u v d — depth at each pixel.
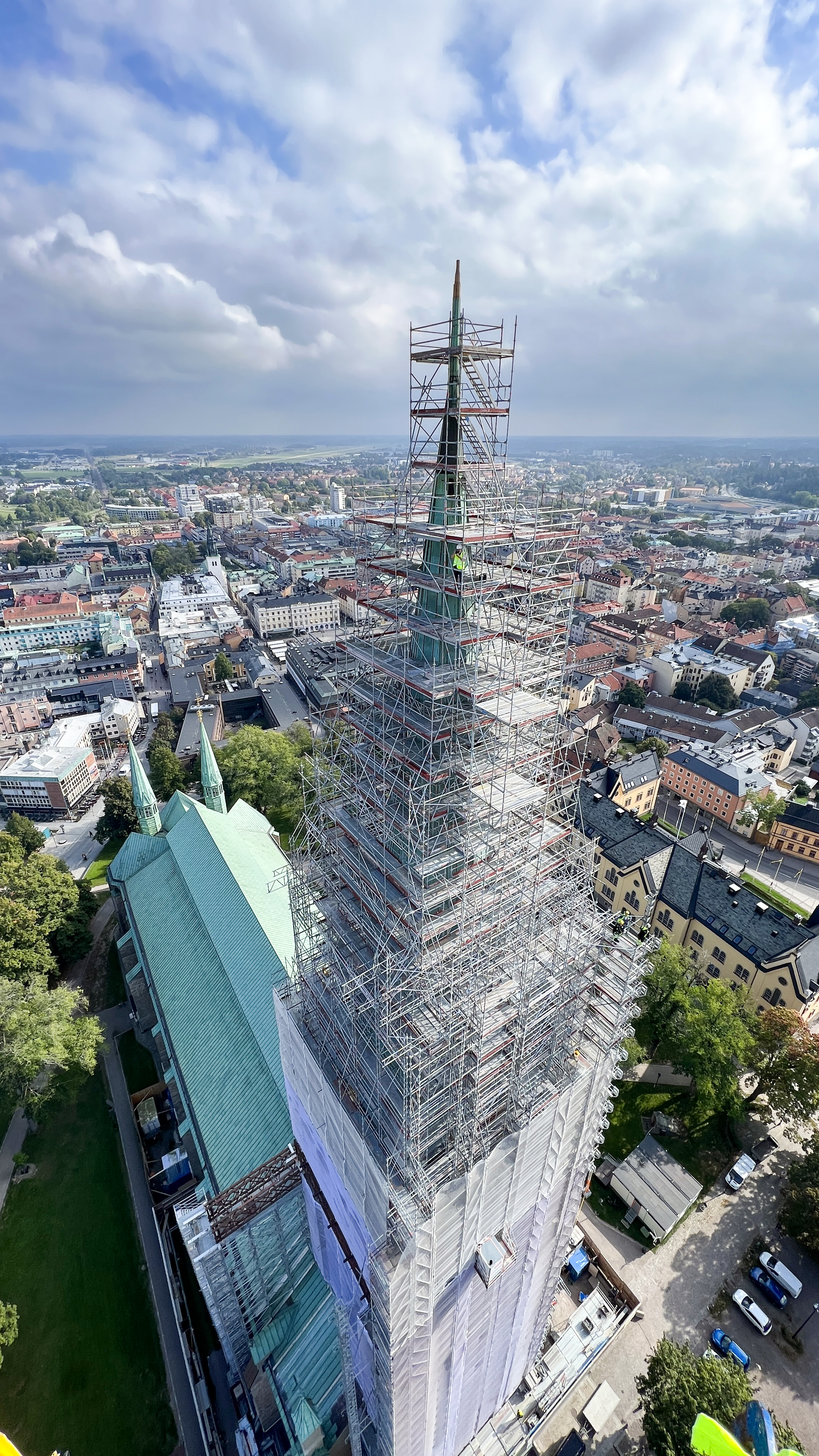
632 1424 53.16
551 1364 54.72
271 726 165.62
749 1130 73.31
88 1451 52.16
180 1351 57.28
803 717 154.25
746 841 123.00
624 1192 66.25
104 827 126.38
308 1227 53.78
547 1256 47.72
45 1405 54.50
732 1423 48.69
